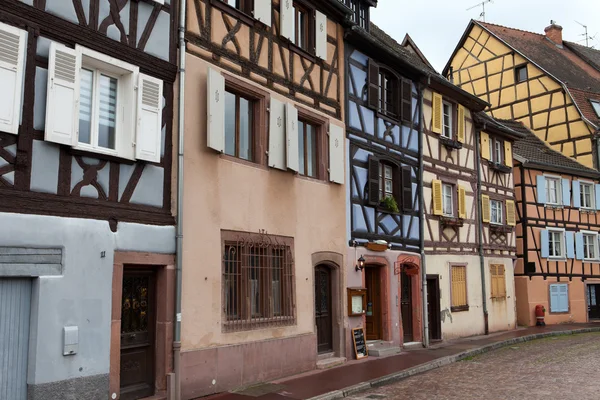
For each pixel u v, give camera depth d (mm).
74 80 7219
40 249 6816
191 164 8938
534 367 11898
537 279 22531
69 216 7133
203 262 8977
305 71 11922
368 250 13438
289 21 11398
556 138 25750
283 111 10984
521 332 19391
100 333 7371
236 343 9438
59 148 7121
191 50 9180
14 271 6555
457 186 18094
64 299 7000
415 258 15398
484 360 13219
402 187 14977
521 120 26891
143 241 8031
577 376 10648
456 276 17734
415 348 14734
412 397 9086
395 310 14289
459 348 14719
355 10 15250
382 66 14594
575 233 24125
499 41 27734
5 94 6535
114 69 7930
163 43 8664
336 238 12375
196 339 8727
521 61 26891
